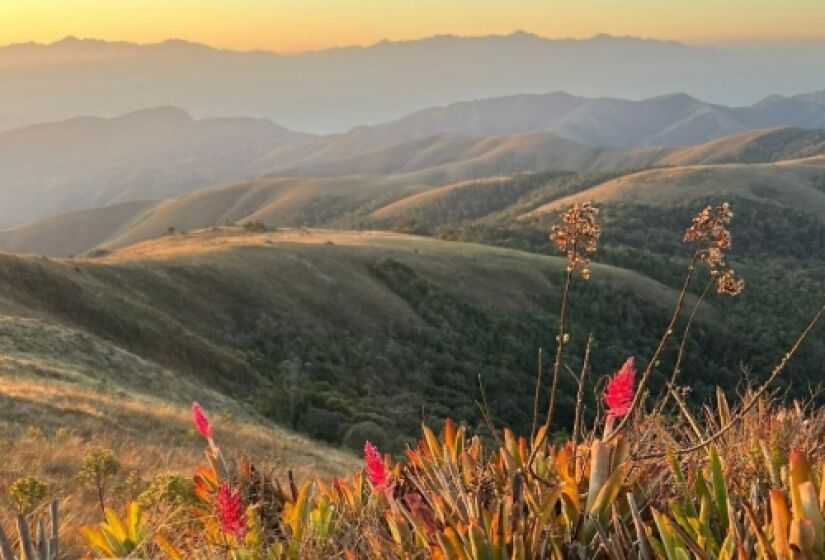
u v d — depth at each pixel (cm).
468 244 10394
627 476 281
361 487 393
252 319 6119
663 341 278
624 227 15112
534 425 310
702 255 279
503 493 293
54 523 328
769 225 15262
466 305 7956
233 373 4725
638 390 271
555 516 272
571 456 294
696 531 228
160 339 4700
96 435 1481
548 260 9894
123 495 736
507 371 6147
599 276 8819
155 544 396
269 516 387
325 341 6125
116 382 3084
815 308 9225
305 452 2266
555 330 7538
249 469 406
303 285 6906
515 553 226
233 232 11069
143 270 5903
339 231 12250
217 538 344
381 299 7244
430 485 335
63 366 2842
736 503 267
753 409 393
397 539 285
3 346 2828
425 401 5056
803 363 4081
